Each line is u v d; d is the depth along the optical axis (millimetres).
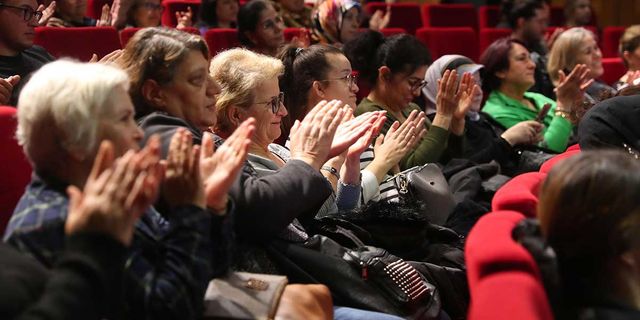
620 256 1397
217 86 2156
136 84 2037
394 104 3518
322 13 4707
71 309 1307
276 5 5660
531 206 1726
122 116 1594
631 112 2557
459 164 3354
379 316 2080
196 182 1617
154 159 1412
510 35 5828
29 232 1521
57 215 1526
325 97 3006
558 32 5664
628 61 4941
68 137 1544
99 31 3818
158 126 1985
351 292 2152
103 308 1385
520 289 1231
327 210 2545
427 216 2777
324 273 2148
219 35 4449
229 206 1760
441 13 6797
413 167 3133
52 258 1506
